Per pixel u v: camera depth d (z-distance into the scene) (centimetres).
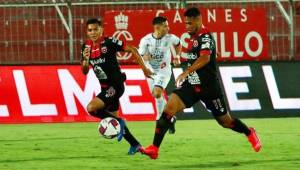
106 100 2797
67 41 5156
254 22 4753
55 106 4553
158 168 2455
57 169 2458
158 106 3950
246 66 4669
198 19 2503
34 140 3497
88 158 2769
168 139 3484
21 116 4516
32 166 2539
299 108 4697
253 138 2709
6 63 4791
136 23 4675
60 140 3488
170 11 4697
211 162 2619
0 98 4512
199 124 4344
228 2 4988
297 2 5297
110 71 2788
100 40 2786
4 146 3231
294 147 3125
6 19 5159
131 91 4591
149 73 2773
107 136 2680
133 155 2859
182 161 2653
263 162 2612
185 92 2530
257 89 4659
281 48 5150
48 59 5166
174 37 3831
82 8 5175
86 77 4581
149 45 3819
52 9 5169
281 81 4688
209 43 2473
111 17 4672
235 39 4744
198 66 2458
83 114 4569
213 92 2552
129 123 4450
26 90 4544
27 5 4866
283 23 5156
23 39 5175
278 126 4178
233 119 2672
